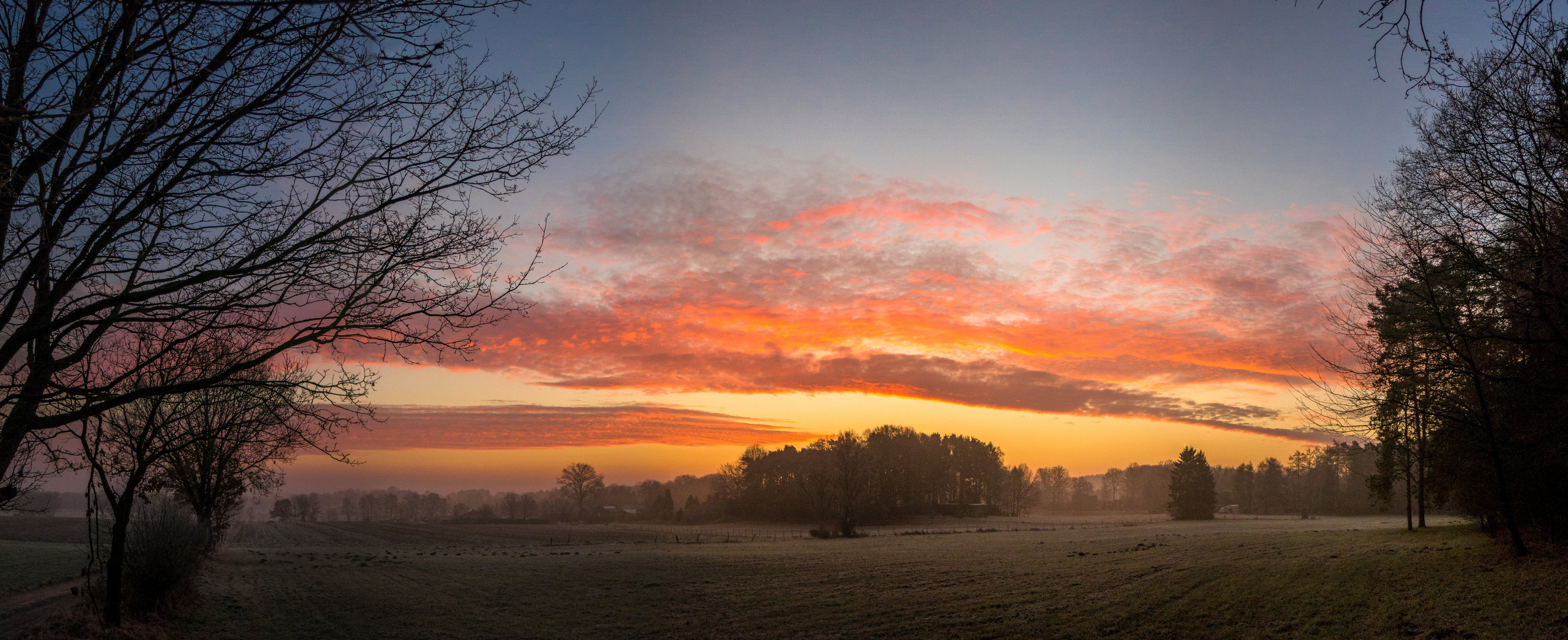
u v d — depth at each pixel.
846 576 31.95
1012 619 21.64
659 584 31.09
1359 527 64.50
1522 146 12.14
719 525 124.12
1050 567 31.20
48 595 25.06
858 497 86.69
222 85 6.80
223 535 36.22
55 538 61.72
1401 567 21.67
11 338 6.17
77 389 6.59
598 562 39.44
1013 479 172.88
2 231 6.06
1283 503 150.50
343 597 27.44
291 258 7.27
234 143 6.87
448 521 149.50
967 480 161.75
